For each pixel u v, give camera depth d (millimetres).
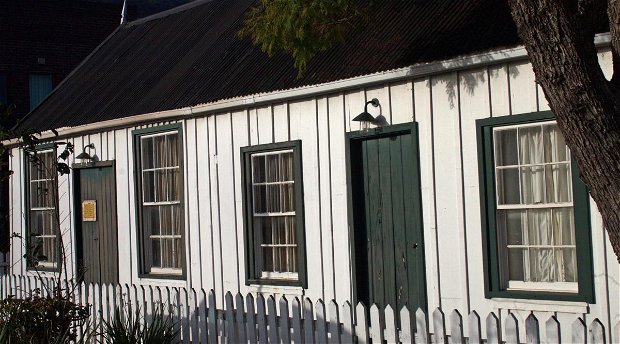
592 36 5605
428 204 9789
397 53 10125
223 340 8789
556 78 5477
